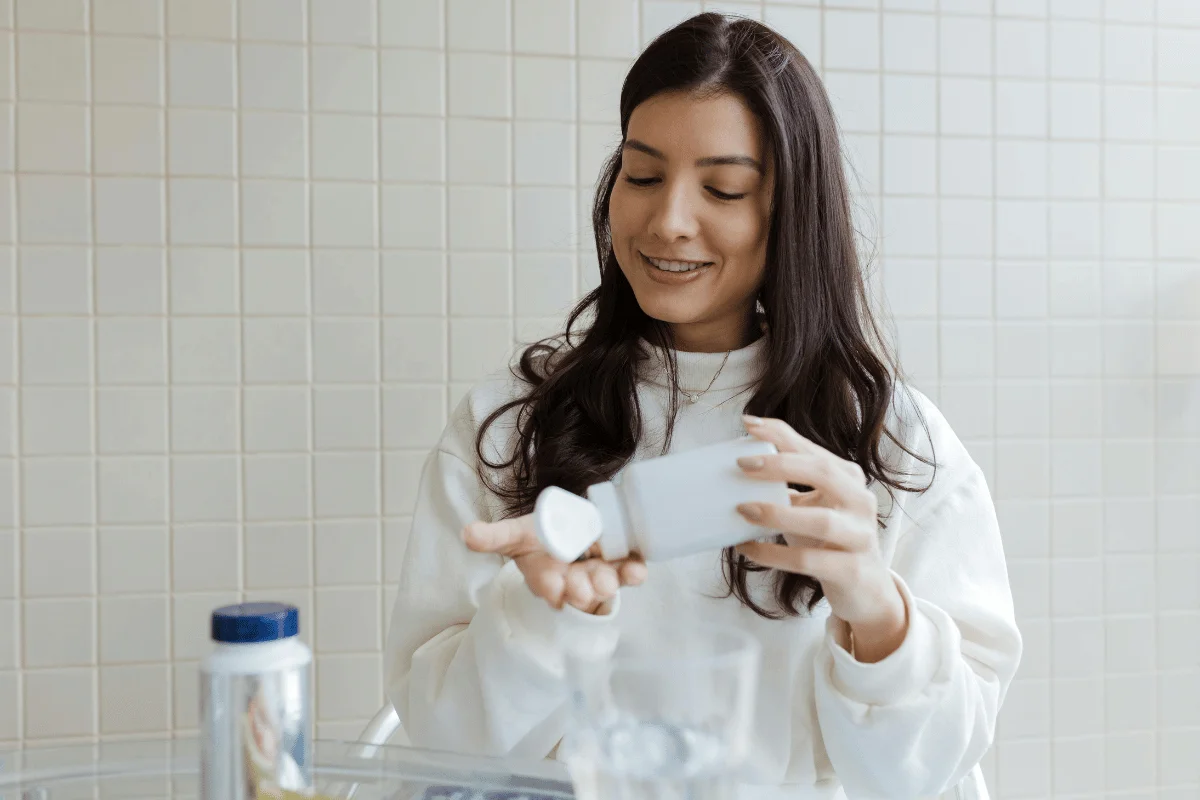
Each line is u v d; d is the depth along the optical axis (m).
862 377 1.06
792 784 1.02
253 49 1.54
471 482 1.11
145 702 1.55
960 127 1.73
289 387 1.57
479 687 0.86
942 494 1.08
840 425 1.05
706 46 0.95
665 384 1.09
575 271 1.63
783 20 1.67
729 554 1.00
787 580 0.99
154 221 1.52
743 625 1.02
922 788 0.90
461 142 1.59
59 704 1.53
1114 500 1.79
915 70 1.71
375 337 1.58
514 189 1.61
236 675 0.54
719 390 1.08
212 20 1.53
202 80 1.53
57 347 1.51
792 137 0.96
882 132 1.70
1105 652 1.80
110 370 1.52
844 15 1.69
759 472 0.66
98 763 0.70
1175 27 1.80
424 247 1.59
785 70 0.97
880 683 0.83
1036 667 1.78
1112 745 1.80
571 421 1.08
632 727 0.53
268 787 0.54
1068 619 1.79
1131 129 1.79
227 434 1.55
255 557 1.57
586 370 1.09
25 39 1.49
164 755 0.72
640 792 0.52
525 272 1.62
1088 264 1.78
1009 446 1.76
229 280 1.54
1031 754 1.78
